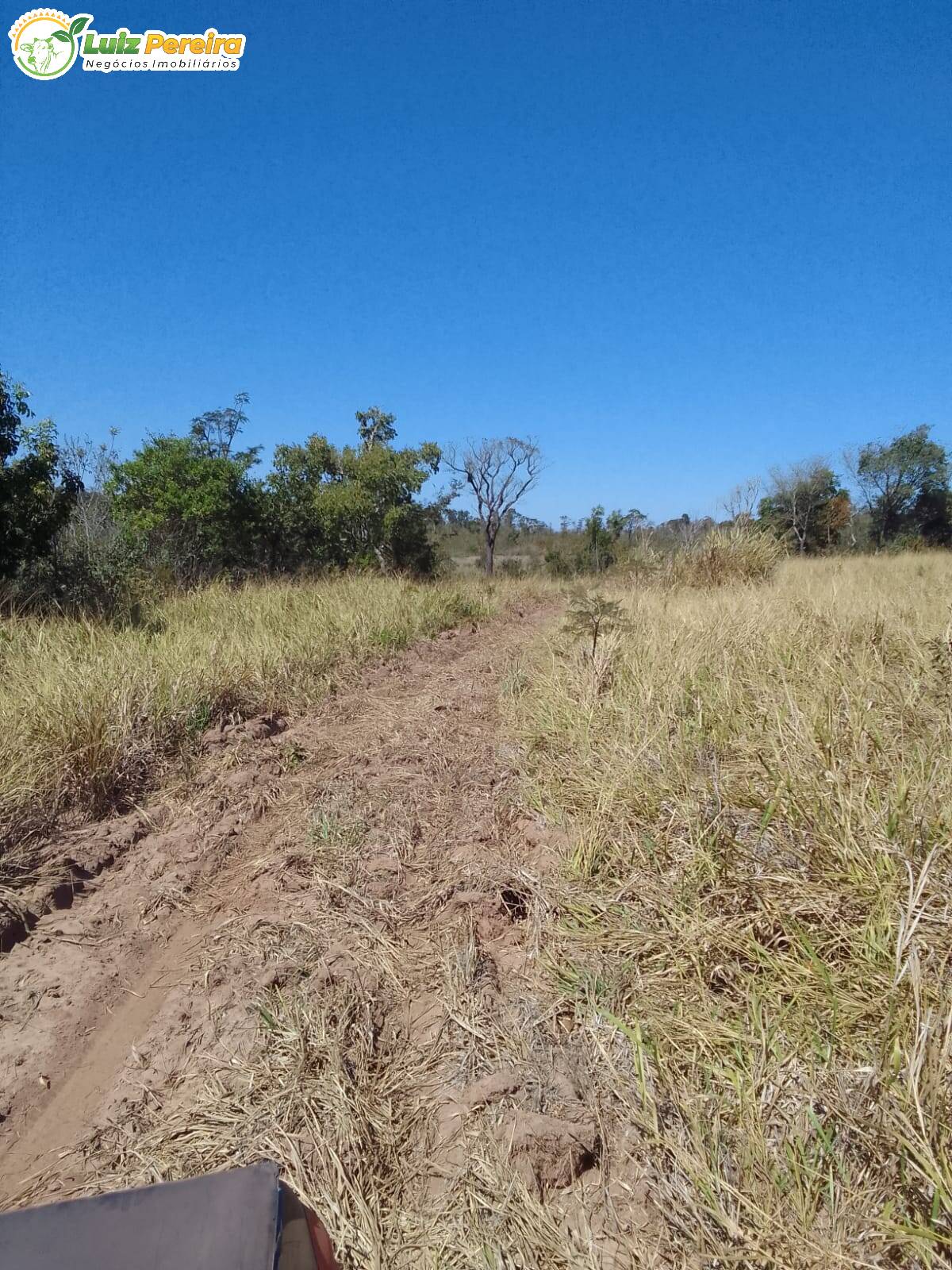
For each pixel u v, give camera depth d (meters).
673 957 2.81
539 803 4.30
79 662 6.43
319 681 7.77
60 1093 2.55
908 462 32.75
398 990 3.00
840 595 8.82
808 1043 2.32
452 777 5.16
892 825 2.89
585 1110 2.32
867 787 3.16
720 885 2.99
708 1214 1.95
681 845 3.36
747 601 8.65
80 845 4.18
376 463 24.34
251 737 5.96
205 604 11.34
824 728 3.69
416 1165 2.24
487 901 3.45
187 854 4.13
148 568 15.71
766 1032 2.38
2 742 4.75
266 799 4.86
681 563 14.38
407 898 3.65
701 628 7.17
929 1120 1.93
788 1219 1.87
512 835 4.16
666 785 3.81
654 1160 2.12
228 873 4.00
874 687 4.52
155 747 5.43
